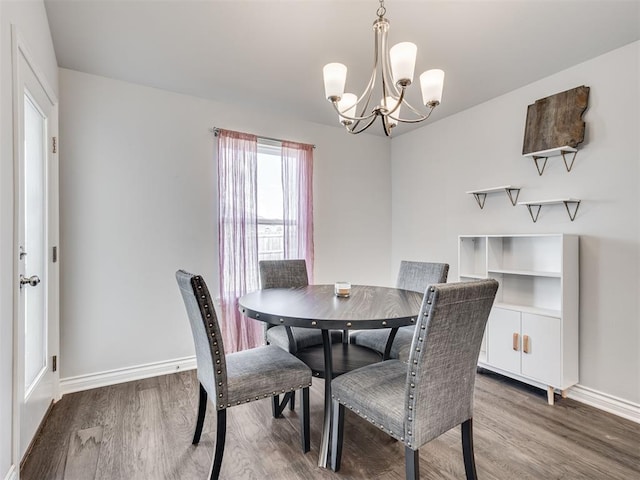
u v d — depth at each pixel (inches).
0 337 52.6
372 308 70.0
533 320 97.2
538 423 83.0
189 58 95.5
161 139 114.3
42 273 83.3
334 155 152.6
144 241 111.3
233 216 124.0
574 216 98.7
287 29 82.2
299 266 116.3
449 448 73.1
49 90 84.0
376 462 68.0
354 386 60.6
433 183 146.2
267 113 134.7
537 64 97.3
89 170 103.2
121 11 76.1
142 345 110.7
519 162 113.2
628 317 87.8
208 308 59.8
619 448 73.0
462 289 49.1
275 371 66.7
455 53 91.4
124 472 64.8
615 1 71.6
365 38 85.4
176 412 87.8
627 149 87.7
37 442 74.0
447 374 51.9
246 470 65.3
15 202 58.5
